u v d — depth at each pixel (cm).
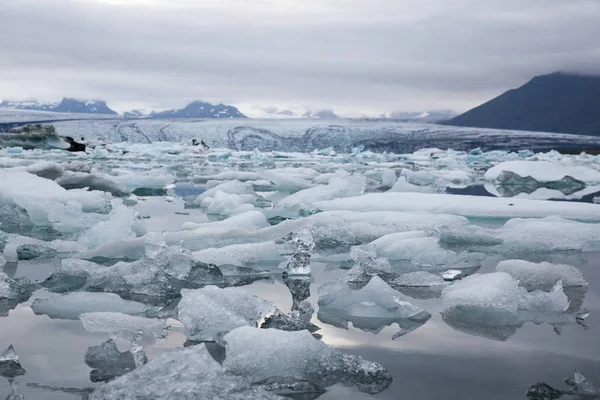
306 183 879
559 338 189
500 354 173
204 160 1862
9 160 1168
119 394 133
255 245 325
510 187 1015
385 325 204
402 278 273
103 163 1538
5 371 158
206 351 148
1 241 364
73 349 175
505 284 238
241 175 1049
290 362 157
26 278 274
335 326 203
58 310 221
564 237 378
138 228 407
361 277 279
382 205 532
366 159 2073
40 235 418
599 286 266
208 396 131
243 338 164
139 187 887
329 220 397
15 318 210
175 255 274
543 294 230
